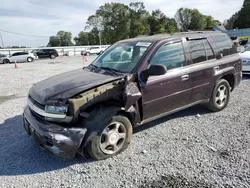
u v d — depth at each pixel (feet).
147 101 11.26
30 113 10.91
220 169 9.04
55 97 9.62
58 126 9.38
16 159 10.71
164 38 12.48
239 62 16.44
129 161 10.05
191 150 10.66
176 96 12.45
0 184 8.91
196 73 13.14
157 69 10.46
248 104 16.72
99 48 130.82
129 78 10.50
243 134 11.98
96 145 9.80
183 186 8.20
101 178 8.98
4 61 82.48
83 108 9.56
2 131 14.12
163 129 13.15
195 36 13.85
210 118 14.47
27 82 33.14
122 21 252.01
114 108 10.23
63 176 9.27
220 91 15.23
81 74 12.12
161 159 10.05
